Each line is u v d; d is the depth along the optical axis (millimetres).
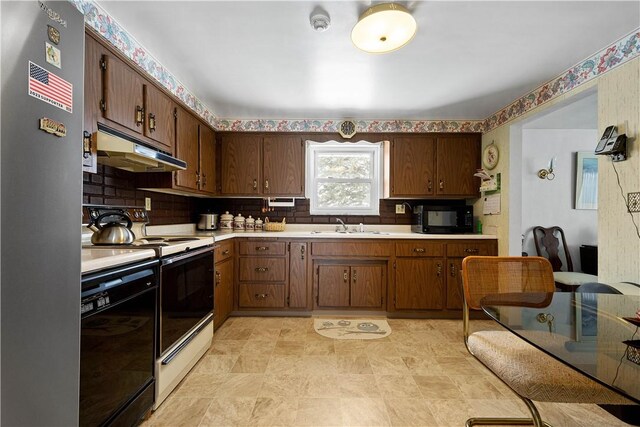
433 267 3064
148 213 2547
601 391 956
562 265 3820
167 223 2877
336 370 1993
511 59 2074
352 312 3121
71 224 941
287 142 3363
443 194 3346
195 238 2266
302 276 3074
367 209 3738
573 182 3881
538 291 1457
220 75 2334
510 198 2896
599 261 1932
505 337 1301
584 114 3205
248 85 2510
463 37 1813
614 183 1848
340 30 1760
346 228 3590
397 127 3352
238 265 3070
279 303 3074
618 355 846
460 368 2031
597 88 1982
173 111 2312
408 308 3057
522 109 2709
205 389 1766
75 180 957
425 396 1709
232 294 3033
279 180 3361
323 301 3084
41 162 830
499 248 3037
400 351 2291
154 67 2080
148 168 2168
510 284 1455
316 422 1488
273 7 1565
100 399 1150
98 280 1145
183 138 2492
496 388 1793
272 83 2471
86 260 1131
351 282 3084
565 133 3867
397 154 3355
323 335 2592
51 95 860
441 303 3059
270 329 2727
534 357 1114
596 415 1548
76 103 958
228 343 2414
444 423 1485
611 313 1167
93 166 1492
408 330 2732
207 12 1607
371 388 1784
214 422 1484
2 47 715
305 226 3672
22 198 773
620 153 1791
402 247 3074
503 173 2986
